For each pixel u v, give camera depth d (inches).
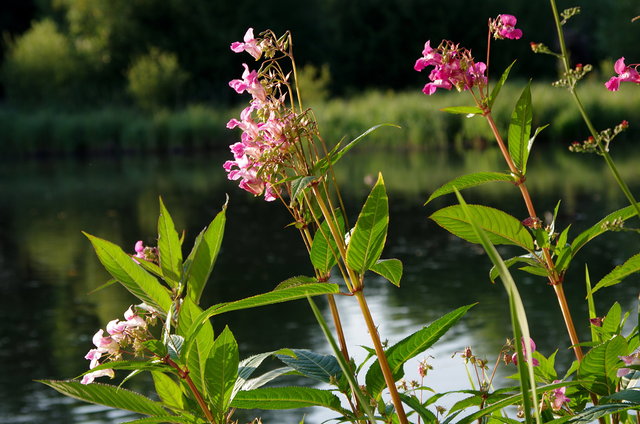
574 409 75.2
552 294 398.3
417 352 69.7
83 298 469.4
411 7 2011.6
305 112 70.2
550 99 1197.1
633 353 67.6
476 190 799.7
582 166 925.8
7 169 1250.6
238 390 70.0
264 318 401.4
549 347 307.3
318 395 71.1
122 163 1295.5
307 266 522.0
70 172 1186.0
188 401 71.6
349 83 2060.8
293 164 70.0
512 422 73.0
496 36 79.1
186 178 1069.1
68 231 701.3
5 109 1612.9
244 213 777.6
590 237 77.0
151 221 732.7
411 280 452.4
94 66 1822.1
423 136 1282.0
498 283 430.9
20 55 1721.2
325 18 2063.2
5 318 430.3
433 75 79.7
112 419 284.2
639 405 61.9
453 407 75.4
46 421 281.3
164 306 72.0
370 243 67.2
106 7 1851.6
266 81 71.0
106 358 71.0
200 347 69.2
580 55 2031.3
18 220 773.3
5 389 317.1
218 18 1930.4
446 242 560.1
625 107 1149.7
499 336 322.3
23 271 552.1
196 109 1566.2
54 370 339.6
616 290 386.6
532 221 77.6
